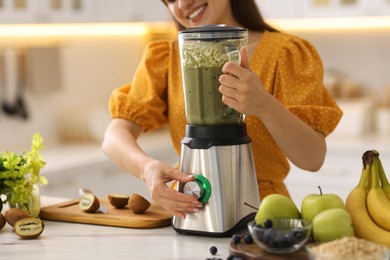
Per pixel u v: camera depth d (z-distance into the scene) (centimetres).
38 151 199
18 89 414
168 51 220
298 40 206
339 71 449
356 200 161
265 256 145
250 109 165
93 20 381
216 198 169
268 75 204
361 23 418
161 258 155
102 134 438
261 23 214
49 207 202
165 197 173
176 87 215
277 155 207
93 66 461
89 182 371
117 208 200
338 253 132
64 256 159
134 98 215
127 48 485
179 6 201
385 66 438
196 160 171
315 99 199
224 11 212
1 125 407
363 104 421
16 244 171
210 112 169
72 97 450
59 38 433
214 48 165
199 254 157
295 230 145
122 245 167
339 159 375
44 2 363
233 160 170
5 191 197
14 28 400
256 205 176
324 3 388
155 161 181
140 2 393
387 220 155
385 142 384
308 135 181
